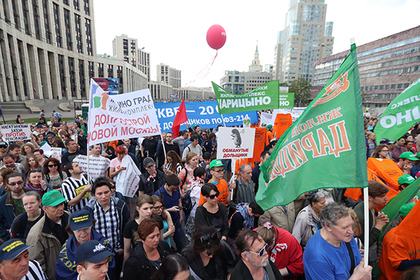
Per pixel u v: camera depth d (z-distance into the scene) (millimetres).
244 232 2107
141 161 9086
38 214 3076
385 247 2488
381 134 4602
